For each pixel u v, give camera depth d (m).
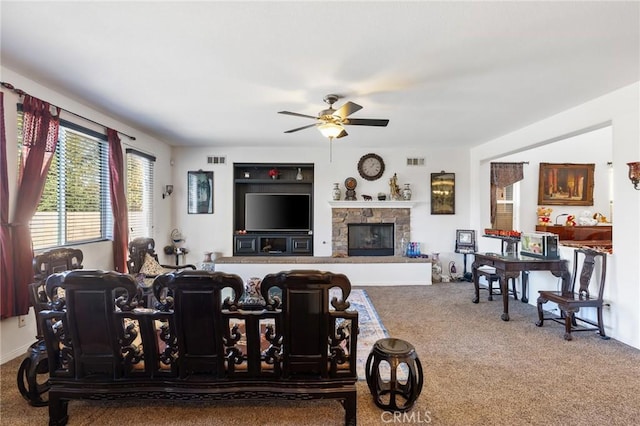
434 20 1.98
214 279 1.78
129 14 1.91
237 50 2.35
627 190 3.07
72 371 1.90
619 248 3.15
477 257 4.44
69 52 2.38
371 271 5.59
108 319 1.82
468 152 6.10
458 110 3.73
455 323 3.64
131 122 4.29
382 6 1.84
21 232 2.67
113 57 2.46
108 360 1.88
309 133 4.94
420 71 2.69
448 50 2.34
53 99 3.12
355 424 1.87
